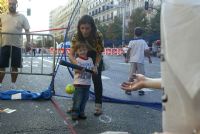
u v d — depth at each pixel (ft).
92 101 24.20
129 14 216.95
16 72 26.99
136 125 18.28
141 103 24.09
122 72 55.42
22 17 27.37
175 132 4.07
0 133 15.67
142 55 30.50
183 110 3.96
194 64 3.73
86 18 18.30
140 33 30.78
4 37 26.73
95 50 18.60
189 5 3.81
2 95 23.95
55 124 17.63
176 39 3.86
